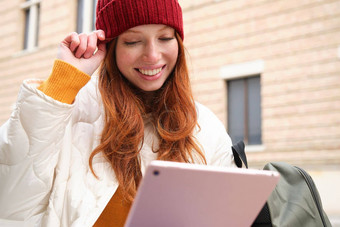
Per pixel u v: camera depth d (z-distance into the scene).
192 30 9.36
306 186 1.43
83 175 1.41
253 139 8.53
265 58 8.44
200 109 1.66
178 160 1.49
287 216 1.36
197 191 0.91
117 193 1.42
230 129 8.77
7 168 1.25
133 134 1.48
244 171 0.91
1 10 12.48
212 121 1.64
